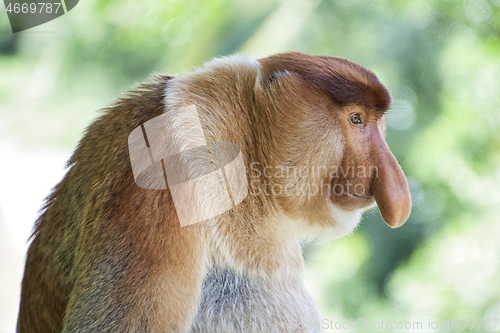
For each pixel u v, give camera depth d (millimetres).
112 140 5633
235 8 16891
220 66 5918
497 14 17250
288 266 6230
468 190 17125
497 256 16438
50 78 22812
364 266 17844
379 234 18062
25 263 6441
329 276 17797
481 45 17188
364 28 16562
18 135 29250
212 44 16938
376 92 5902
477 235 16844
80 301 5121
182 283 5094
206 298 5816
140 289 4953
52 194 6316
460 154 16953
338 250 18031
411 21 17203
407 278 17375
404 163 17375
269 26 16078
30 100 24625
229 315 5844
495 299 15914
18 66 23641
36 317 6152
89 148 5902
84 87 22000
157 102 5684
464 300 16297
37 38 22047
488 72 16891
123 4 20312
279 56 6305
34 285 6164
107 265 5039
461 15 17375
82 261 5262
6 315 12766
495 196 16938
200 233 5281
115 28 20641
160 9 19500
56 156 26047
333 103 5855
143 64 20516
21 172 24797
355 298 17562
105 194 5293
